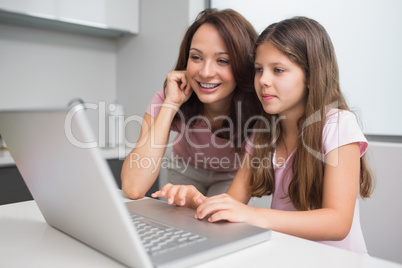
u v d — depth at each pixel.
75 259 0.45
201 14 1.19
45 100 2.31
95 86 2.55
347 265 0.43
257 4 2.00
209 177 1.48
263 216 0.63
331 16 1.68
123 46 2.57
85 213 0.43
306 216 0.67
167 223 0.56
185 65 1.23
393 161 1.37
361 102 1.61
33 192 0.55
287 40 0.85
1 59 2.13
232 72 1.04
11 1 1.84
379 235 1.42
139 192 0.99
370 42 1.55
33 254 0.47
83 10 2.12
